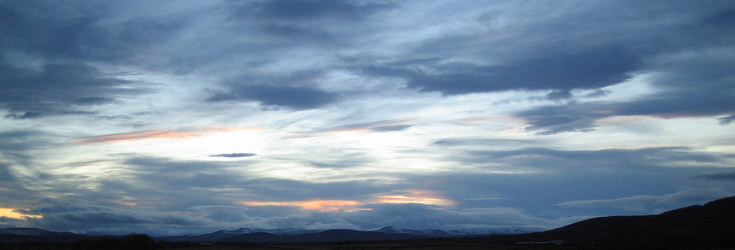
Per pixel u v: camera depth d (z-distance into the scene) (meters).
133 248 100.31
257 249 99.88
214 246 113.38
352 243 145.00
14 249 91.25
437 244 116.44
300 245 128.62
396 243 134.25
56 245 104.44
